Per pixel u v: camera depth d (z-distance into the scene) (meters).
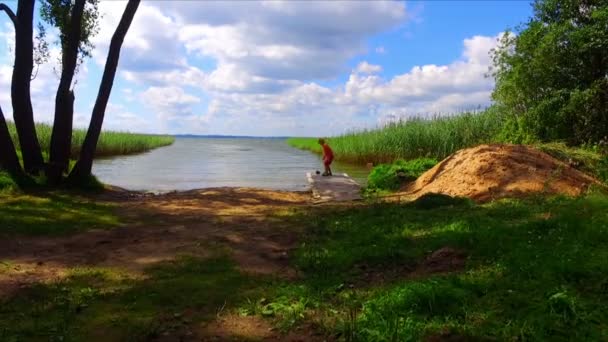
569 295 4.21
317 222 8.93
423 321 4.07
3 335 4.24
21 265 6.45
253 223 9.27
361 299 4.85
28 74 14.06
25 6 13.70
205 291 5.34
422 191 12.72
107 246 7.58
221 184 20.36
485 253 5.84
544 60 16.42
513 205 8.90
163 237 8.15
